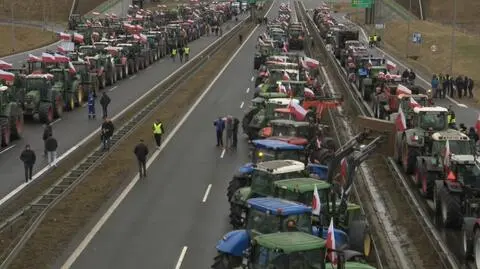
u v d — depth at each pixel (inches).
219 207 1241.4
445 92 2667.3
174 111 2251.5
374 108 2134.6
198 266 949.2
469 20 6407.5
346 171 1054.4
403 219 1186.0
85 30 4347.9
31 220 1128.2
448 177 1106.7
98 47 3011.8
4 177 1429.6
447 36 4894.2
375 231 1099.3
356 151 1075.9
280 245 666.8
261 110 1742.1
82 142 1771.7
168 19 6053.2
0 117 1731.1
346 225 938.7
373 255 979.3
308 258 669.9
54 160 1509.6
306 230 778.2
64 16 6658.5
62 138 1827.0
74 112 2234.3
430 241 1050.1
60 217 1161.4
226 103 2406.5
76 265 948.6
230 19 7165.4
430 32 5260.8
